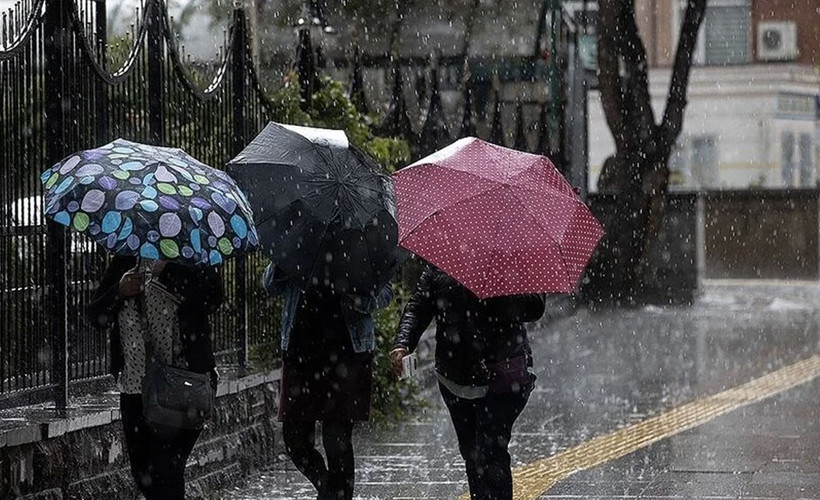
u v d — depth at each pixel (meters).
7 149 17.75
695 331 56.00
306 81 31.55
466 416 18.77
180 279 16.53
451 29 67.19
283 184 19.02
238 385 24.20
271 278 19.52
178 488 16.84
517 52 69.31
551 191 18.34
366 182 19.42
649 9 129.12
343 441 19.23
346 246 18.98
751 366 42.47
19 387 17.95
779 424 30.31
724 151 126.62
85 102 19.77
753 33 129.88
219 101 24.94
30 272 18.22
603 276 70.88
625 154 70.69
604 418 31.73
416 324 18.88
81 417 18.41
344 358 19.16
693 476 24.20
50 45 18.70
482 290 17.44
